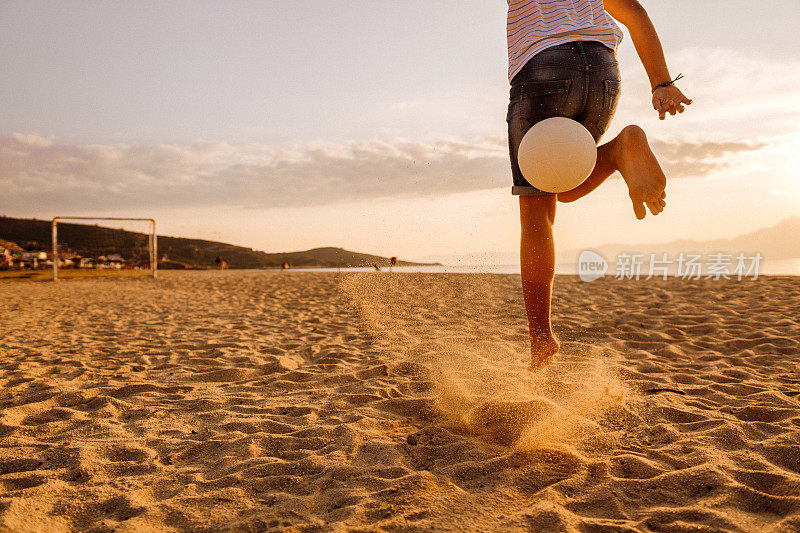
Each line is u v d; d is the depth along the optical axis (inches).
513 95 71.4
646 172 63.9
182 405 101.2
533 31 69.4
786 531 46.4
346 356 145.9
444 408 90.0
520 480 59.1
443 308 246.2
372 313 236.8
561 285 358.0
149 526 51.4
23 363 141.4
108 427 86.6
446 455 69.1
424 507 53.2
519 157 62.2
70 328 217.8
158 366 140.1
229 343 172.7
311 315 250.8
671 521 49.7
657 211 65.4
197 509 55.2
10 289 512.1
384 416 88.9
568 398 93.0
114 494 59.1
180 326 221.0
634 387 103.4
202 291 440.1
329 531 48.9
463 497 55.5
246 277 663.1
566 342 155.5
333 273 725.9
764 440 71.9
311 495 58.3
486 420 80.8
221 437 80.1
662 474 59.9
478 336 168.9
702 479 58.1
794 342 147.1
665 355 139.7
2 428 85.7
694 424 79.0
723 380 111.7
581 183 66.7
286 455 72.2
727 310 212.8
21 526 50.6
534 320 76.0
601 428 76.3
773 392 97.3
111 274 822.5
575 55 66.9
